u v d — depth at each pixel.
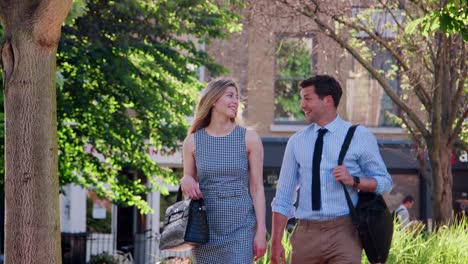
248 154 9.06
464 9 12.37
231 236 8.91
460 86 20.58
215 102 9.02
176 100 24.53
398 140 34.59
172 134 24.36
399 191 34.69
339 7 20.77
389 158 34.62
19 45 9.15
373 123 34.41
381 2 21.19
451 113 20.84
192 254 9.14
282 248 10.12
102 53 22.92
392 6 21.44
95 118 23.30
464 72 20.47
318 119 9.88
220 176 8.98
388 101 34.41
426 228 28.53
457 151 28.89
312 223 9.73
